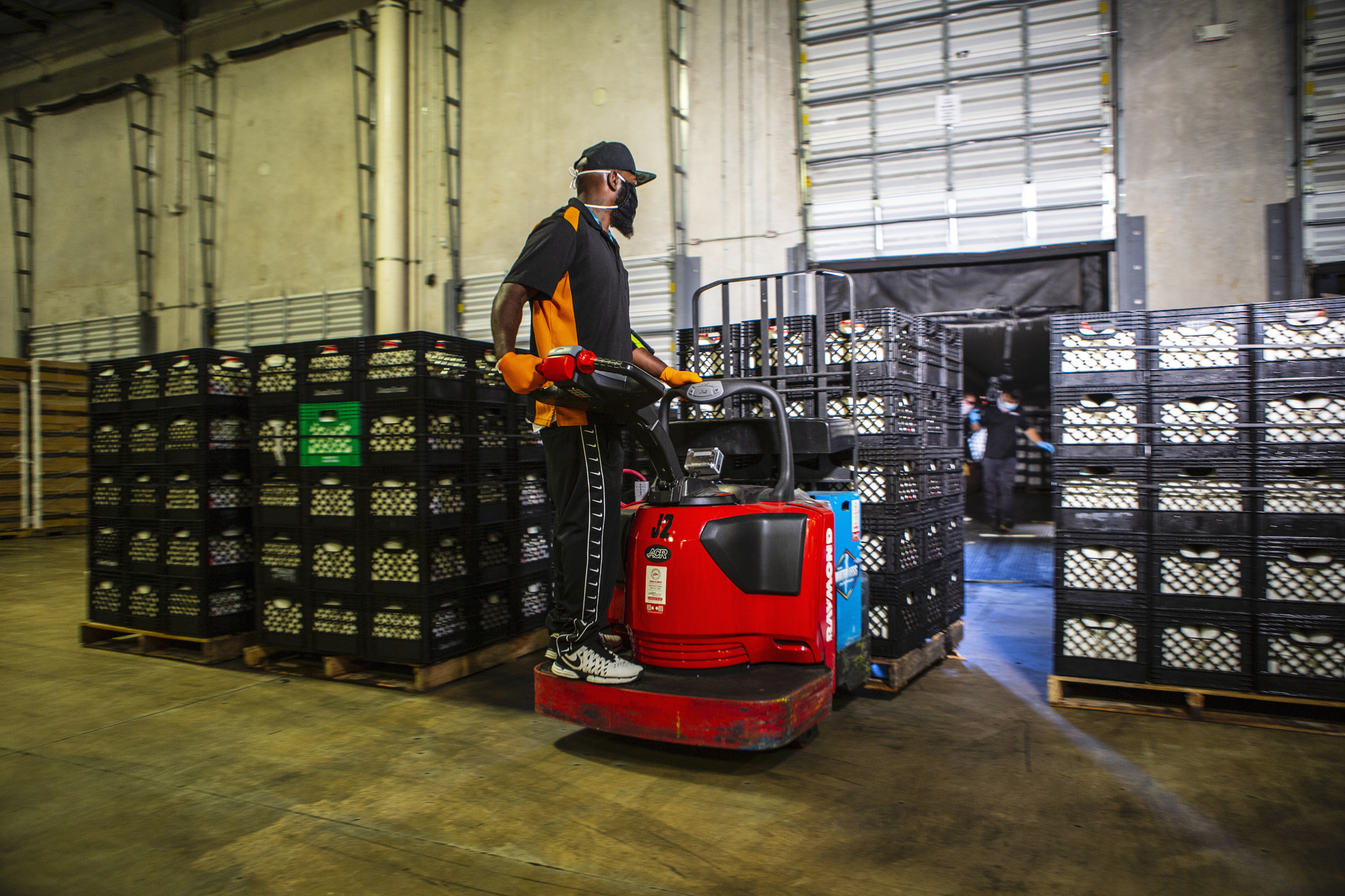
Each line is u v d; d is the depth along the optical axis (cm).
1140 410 328
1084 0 649
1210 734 302
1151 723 315
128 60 1102
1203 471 326
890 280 725
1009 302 686
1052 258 673
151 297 1090
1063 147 661
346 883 201
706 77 777
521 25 859
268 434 404
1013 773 268
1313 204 593
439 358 373
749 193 760
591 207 280
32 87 1173
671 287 784
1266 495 309
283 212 1002
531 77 855
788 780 264
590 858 212
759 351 410
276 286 1007
